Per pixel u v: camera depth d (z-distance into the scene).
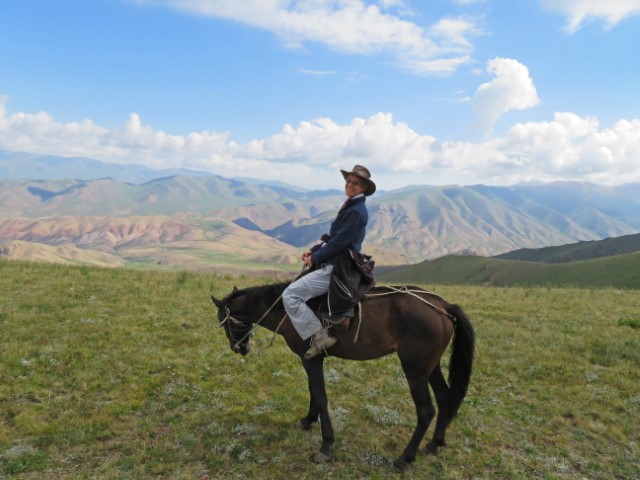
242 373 8.62
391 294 5.89
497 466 5.78
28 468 5.23
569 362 9.66
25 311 11.09
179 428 6.40
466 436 6.56
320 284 5.68
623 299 17.84
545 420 7.12
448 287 23.06
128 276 17.25
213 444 5.97
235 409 7.05
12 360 8.08
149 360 8.73
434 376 6.13
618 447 6.36
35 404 6.80
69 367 8.14
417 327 5.58
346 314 5.56
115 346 9.34
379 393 8.09
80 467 5.33
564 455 6.09
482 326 12.71
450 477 5.46
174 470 5.34
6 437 5.82
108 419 6.45
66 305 11.98
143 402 7.11
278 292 6.20
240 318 6.62
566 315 14.23
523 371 9.27
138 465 5.38
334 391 8.12
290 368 9.04
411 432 6.70
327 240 5.72
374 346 5.73
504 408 7.57
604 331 11.91
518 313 14.52
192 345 9.97
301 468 5.56
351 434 6.54
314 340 5.77
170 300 13.63
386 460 5.84
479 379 8.88
